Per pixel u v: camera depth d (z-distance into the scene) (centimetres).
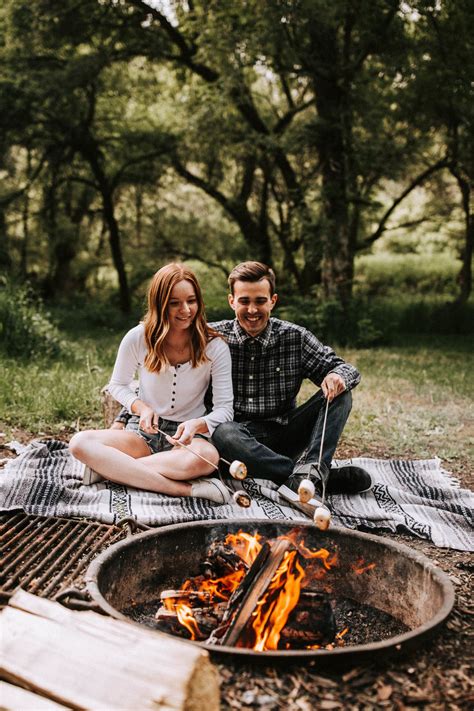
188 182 1677
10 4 1328
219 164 1634
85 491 368
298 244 1489
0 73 1425
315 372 407
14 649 190
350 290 1262
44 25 1370
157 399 388
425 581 254
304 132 1214
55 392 597
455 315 1415
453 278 1680
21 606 207
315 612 234
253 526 287
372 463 452
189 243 1767
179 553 279
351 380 390
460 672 215
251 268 391
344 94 1216
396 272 2009
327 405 389
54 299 1841
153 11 1383
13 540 306
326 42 1191
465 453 501
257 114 1420
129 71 1681
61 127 1580
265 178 1571
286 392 408
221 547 266
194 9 1292
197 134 1345
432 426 575
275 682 201
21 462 408
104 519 336
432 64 1186
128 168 1716
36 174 1684
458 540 339
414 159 1368
